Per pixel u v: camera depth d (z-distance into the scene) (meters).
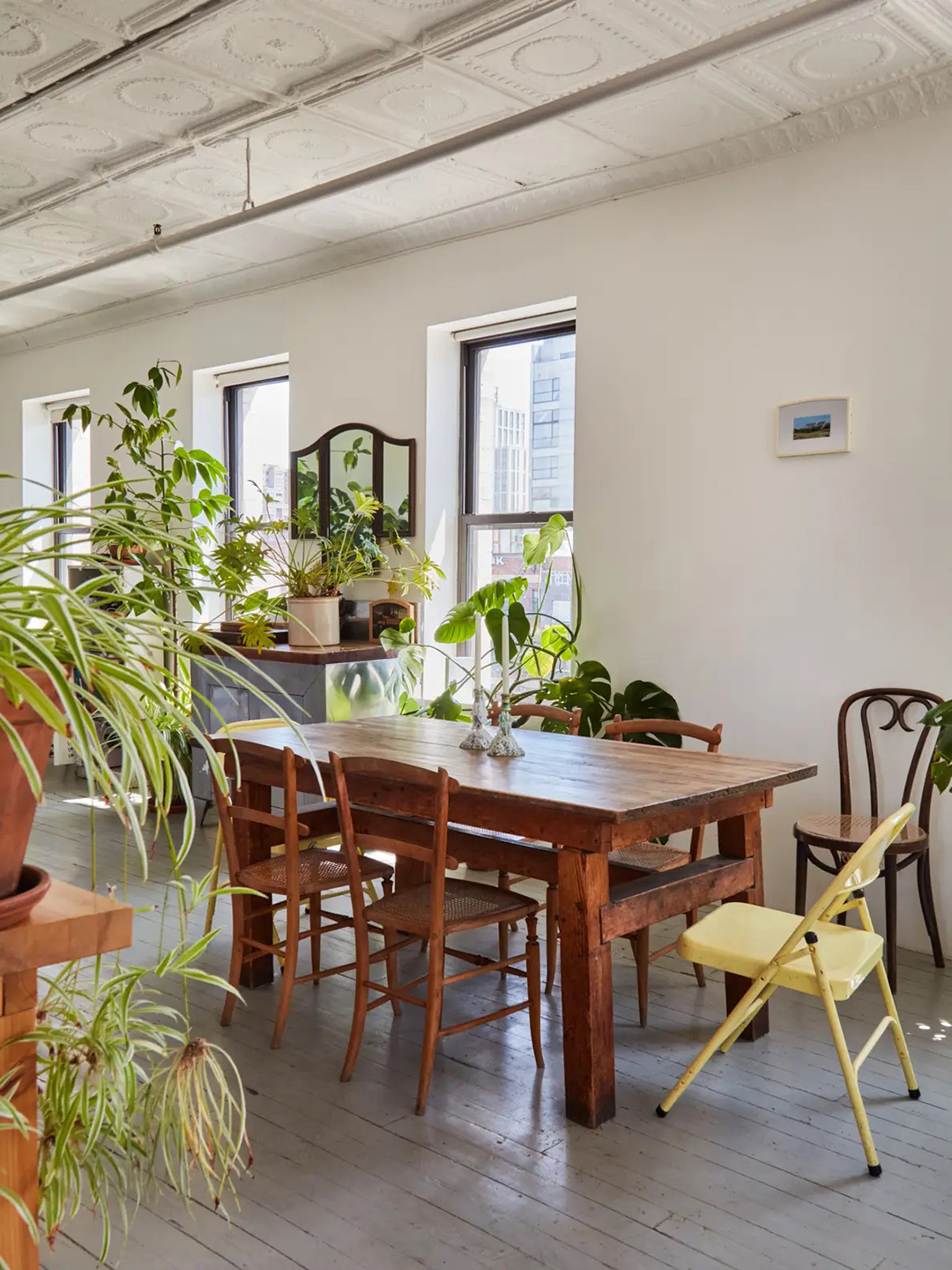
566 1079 2.82
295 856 3.22
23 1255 1.29
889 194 4.11
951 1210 2.41
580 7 3.47
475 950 4.16
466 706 5.57
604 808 2.67
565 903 2.81
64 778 7.15
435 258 5.69
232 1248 2.26
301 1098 2.92
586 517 5.10
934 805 4.05
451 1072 3.10
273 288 6.54
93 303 7.46
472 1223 2.34
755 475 4.52
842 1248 2.26
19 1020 1.30
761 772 3.22
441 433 5.85
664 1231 2.32
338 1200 2.43
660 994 3.69
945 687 4.04
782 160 4.39
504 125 3.97
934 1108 2.88
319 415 6.33
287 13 3.54
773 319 4.45
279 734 3.91
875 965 2.89
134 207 5.51
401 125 4.42
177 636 1.34
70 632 1.07
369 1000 3.63
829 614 4.33
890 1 3.39
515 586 5.18
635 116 4.26
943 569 4.03
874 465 4.18
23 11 3.54
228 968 3.93
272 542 6.82
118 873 5.07
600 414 5.04
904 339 4.09
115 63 3.88
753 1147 2.68
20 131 4.53
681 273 4.73
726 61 3.80
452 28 3.62
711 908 4.64
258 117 4.34
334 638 5.75
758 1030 3.32
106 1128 1.47
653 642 4.88
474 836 3.35
